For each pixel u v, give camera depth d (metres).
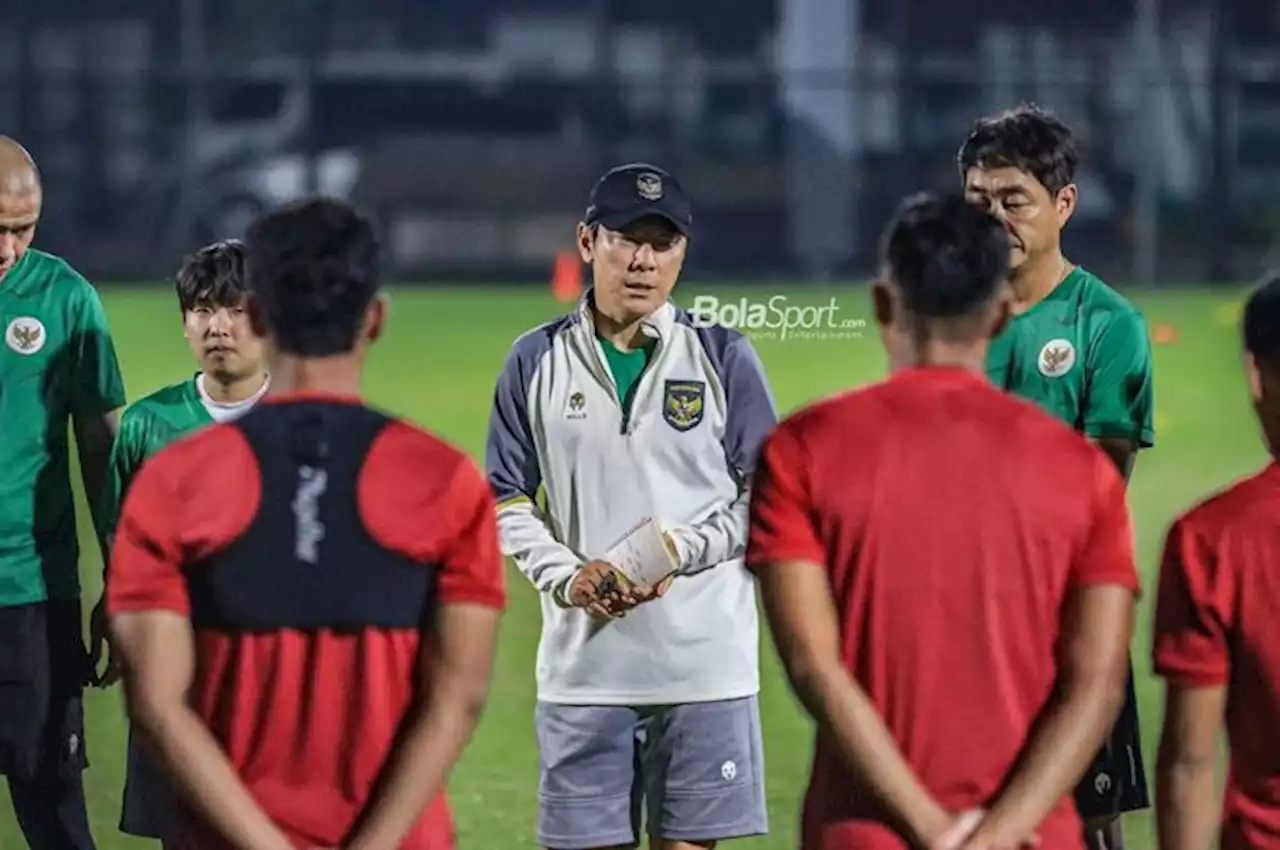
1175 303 69.62
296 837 11.91
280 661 11.85
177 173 79.81
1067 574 12.38
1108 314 18.06
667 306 17.88
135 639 11.77
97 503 19.23
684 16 93.25
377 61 89.75
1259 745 12.55
